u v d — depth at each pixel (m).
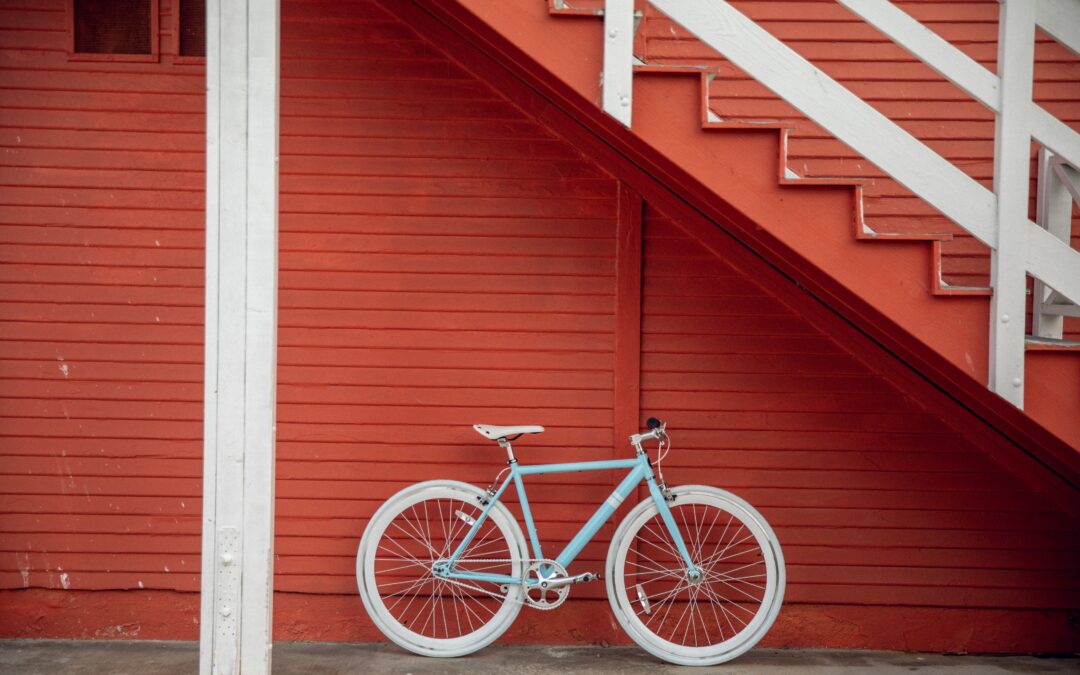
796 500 4.14
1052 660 4.05
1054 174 3.83
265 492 3.06
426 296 4.11
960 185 3.02
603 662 3.91
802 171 4.06
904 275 3.00
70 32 4.02
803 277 4.02
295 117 4.07
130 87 4.05
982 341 3.02
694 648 3.89
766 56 3.01
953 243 4.04
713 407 4.14
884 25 3.06
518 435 3.91
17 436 4.08
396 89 4.07
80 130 4.06
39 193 4.05
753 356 4.14
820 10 4.01
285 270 4.09
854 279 3.00
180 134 4.07
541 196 4.10
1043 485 4.11
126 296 4.08
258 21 2.99
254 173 3.02
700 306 4.13
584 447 4.13
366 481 4.13
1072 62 3.98
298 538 4.12
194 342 4.09
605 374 4.13
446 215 4.10
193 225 4.08
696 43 4.05
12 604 4.08
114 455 4.10
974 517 4.13
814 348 4.13
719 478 4.14
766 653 4.08
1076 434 3.01
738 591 4.15
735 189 2.99
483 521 3.96
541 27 2.99
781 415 4.15
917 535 4.14
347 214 4.09
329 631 4.12
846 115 3.01
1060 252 2.99
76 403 4.09
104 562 4.09
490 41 3.31
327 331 4.11
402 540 4.15
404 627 3.97
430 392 4.12
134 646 4.01
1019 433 4.02
